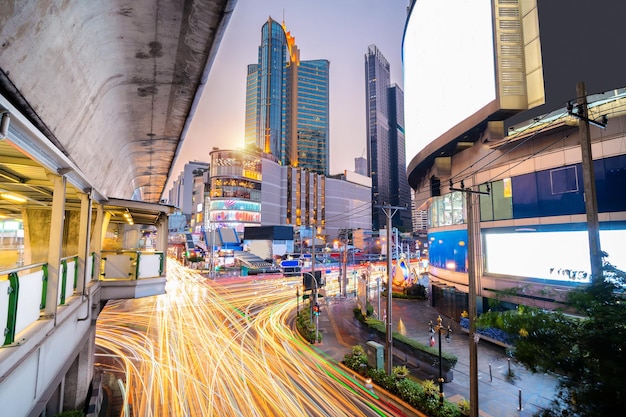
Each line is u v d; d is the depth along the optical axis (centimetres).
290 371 1834
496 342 2236
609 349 549
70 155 791
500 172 2353
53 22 429
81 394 1177
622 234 1619
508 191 2275
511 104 2066
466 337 2509
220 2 523
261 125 18012
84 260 823
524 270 2138
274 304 3756
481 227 2508
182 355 2022
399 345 2127
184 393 1506
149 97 919
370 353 1795
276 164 10544
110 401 1410
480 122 2294
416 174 3972
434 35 3069
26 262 1134
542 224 2016
